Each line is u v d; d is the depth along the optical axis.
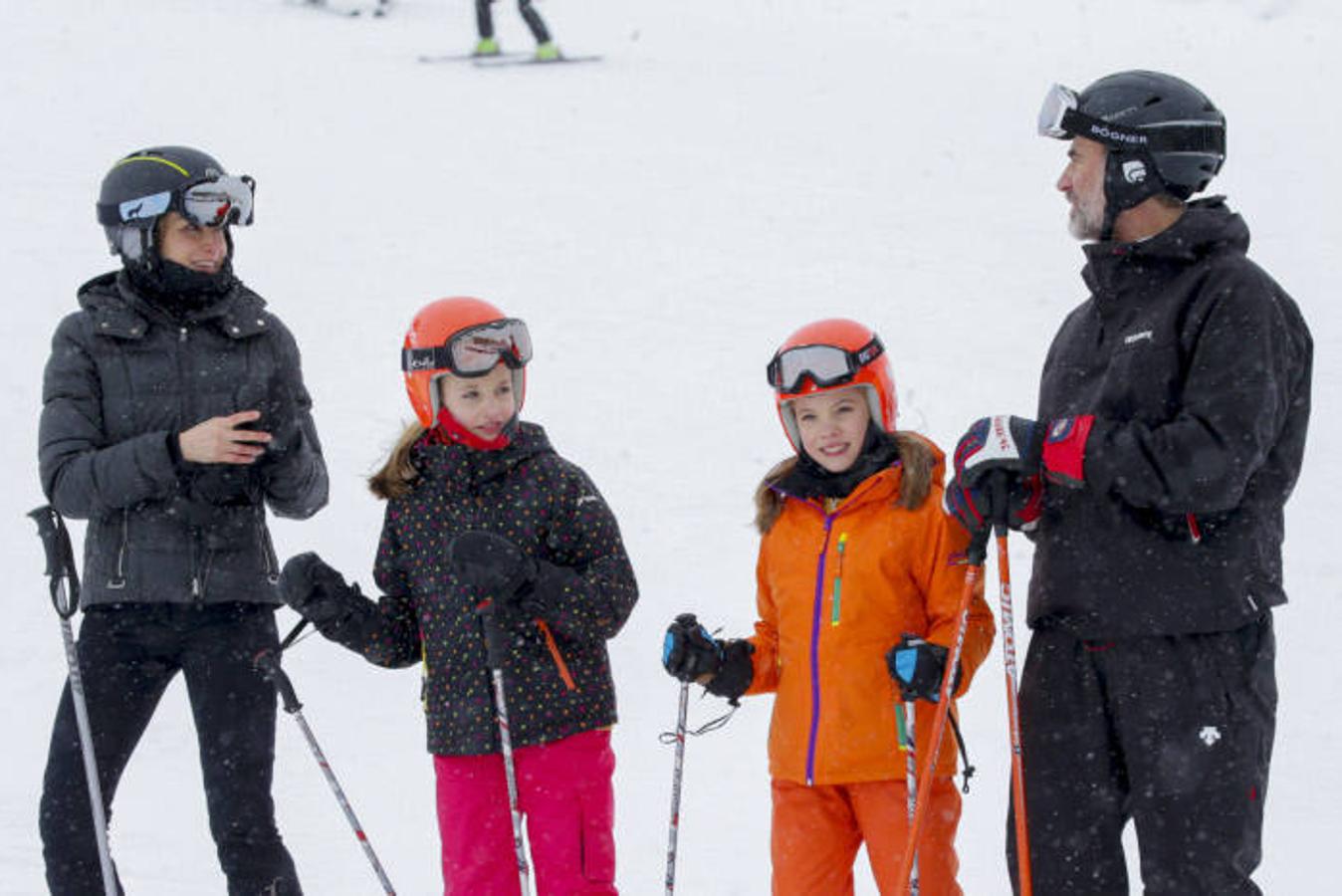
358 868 7.01
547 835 5.32
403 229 18.00
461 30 32.25
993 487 4.86
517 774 5.36
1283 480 4.91
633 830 7.38
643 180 20.25
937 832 5.17
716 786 7.89
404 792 7.88
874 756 5.18
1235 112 23.61
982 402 13.21
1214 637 4.80
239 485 5.55
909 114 23.89
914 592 5.29
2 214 17.38
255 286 15.95
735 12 34.75
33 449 12.19
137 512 5.59
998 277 16.64
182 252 5.65
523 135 22.48
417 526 5.48
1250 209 18.55
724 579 10.25
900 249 17.56
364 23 32.25
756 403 13.46
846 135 22.61
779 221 18.58
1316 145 21.53
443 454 5.45
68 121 21.61
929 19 33.84
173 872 6.81
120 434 5.66
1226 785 4.74
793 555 5.40
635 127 23.03
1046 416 5.17
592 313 15.57
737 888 6.76
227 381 5.74
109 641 5.61
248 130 22.00
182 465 5.43
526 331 5.52
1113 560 4.85
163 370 5.69
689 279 16.56
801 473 5.45
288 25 31.02
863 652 5.23
